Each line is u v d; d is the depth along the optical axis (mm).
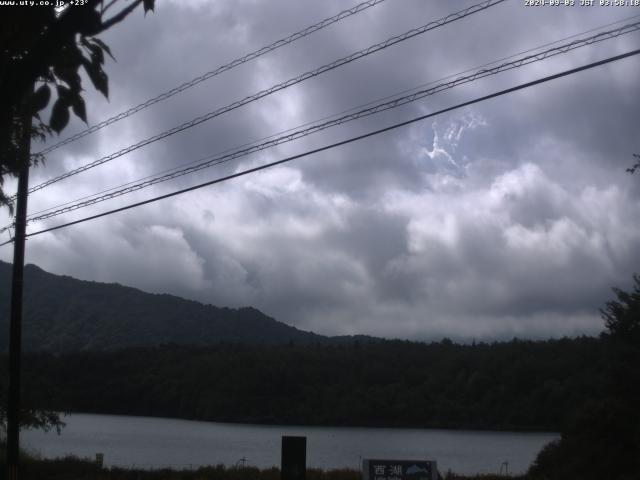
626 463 25672
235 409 94812
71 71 4215
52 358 102188
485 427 80188
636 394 26219
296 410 93500
